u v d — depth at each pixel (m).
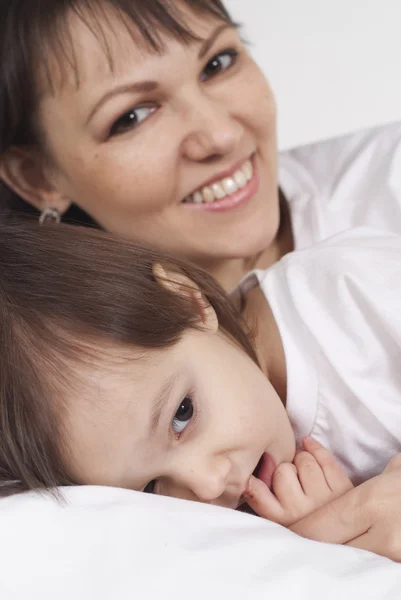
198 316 1.00
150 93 1.17
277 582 0.69
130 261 1.01
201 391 0.94
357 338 1.02
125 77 1.15
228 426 0.93
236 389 0.95
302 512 0.95
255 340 1.09
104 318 0.92
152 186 1.24
